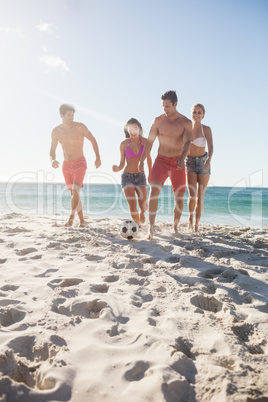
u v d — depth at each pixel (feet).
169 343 5.86
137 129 17.33
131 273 10.01
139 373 5.03
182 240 15.87
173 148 15.75
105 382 4.72
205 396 4.58
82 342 5.84
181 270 10.53
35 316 6.79
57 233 16.29
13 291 8.11
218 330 6.46
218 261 11.80
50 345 5.62
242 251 13.70
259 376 4.98
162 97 15.21
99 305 7.52
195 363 5.35
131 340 5.97
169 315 7.08
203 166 17.75
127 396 4.46
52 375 4.72
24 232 16.94
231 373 5.00
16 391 4.35
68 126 18.37
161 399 4.42
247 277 9.62
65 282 9.00
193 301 8.07
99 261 11.30
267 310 7.45
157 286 8.95
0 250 12.68
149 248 13.66
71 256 11.82
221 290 8.67
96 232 17.62
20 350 5.58
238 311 7.38
